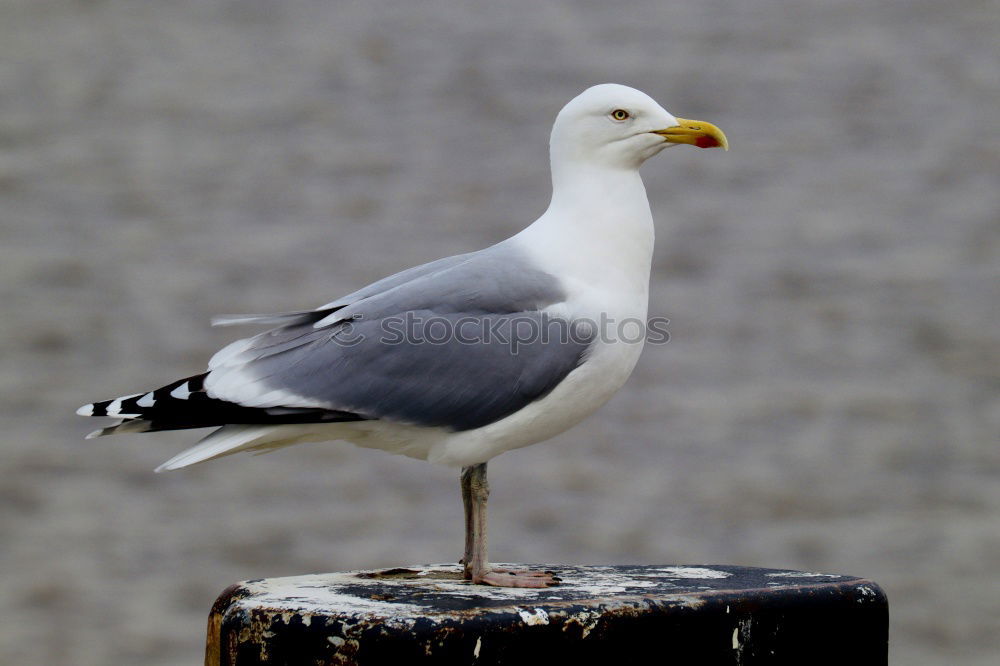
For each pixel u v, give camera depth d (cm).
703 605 521
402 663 481
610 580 580
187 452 615
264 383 617
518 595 532
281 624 496
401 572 631
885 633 559
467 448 620
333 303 650
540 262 636
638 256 641
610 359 625
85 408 611
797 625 540
